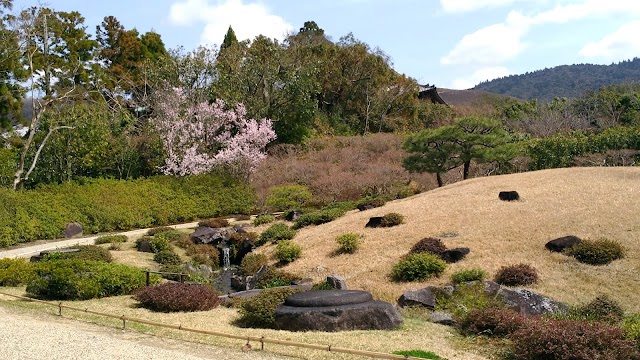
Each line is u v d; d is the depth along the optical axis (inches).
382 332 386.9
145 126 1440.7
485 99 2598.4
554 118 1620.3
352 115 2031.3
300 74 1680.6
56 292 506.6
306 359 317.4
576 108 1845.5
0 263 607.8
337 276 547.5
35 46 1195.3
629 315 446.0
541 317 415.5
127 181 1230.3
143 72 1616.6
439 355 333.7
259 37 1756.9
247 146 1354.6
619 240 595.2
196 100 1460.4
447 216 766.5
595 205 697.6
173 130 1350.9
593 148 1091.3
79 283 507.8
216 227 1048.2
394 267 613.9
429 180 1248.8
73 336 355.9
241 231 981.8
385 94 2021.4
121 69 1788.9
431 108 2085.4
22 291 540.7
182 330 386.3
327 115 2000.5
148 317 430.9
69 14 1537.9
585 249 571.2
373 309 400.5
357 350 316.8
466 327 407.5
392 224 784.9
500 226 688.4
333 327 387.9
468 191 885.2
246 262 779.4
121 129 1403.8
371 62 2005.4
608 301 454.6
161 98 1397.6
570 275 547.8
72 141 1212.5
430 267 592.1
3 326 380.2
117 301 502.9
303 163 1457.9
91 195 1097.4
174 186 1237.1
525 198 781.3
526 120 1648.6
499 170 1189.1
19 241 915.4
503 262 593.0
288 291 447.8
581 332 329.1
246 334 374.3
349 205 1042.1
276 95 1646.2
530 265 575.8
